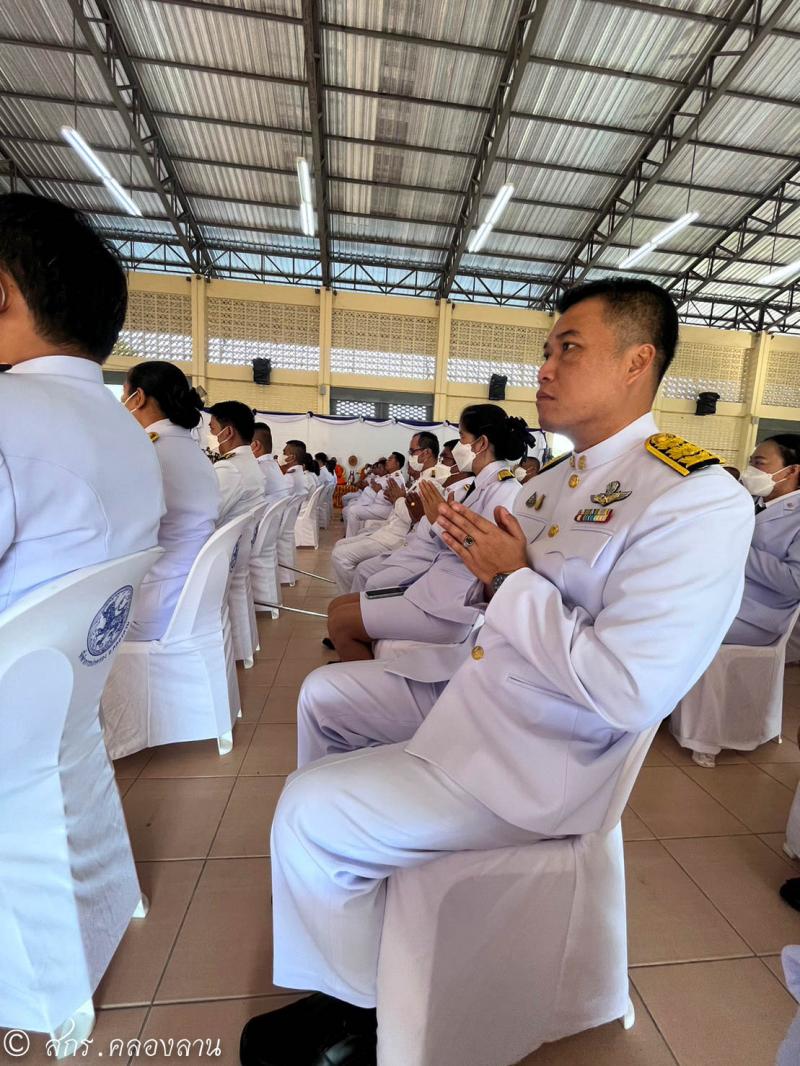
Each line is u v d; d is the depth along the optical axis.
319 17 6.18
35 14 6.15
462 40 6.39
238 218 9.57
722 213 9.12
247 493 2.49
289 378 10.79
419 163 8.18
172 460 1.57
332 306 10.62
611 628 0.68
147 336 10.29
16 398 0.70
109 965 0.97
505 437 1.87
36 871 0.78
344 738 1.14
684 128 7.52
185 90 7.11
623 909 0.86
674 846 1.39
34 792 0.77
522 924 0.78
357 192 8.80
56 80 6.98
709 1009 0.95
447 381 11.06
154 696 1.58
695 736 1.80
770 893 1.24
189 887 1.15
